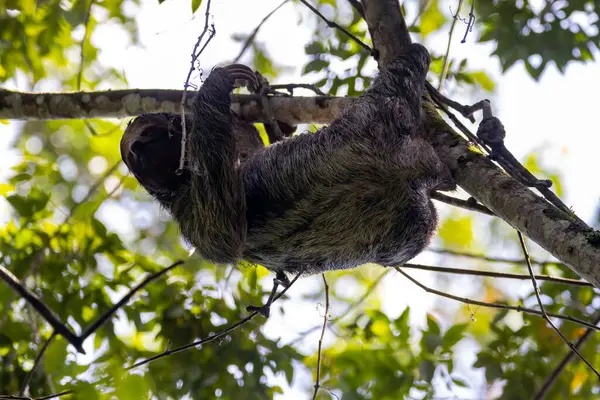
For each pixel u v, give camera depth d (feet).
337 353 48.44
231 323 44.75
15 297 44.78
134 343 48.96
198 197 34.35
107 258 48.47
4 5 57.26
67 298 44.93
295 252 35.24
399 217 34.76
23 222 47.26
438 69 48.70
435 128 33.09
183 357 43.83
